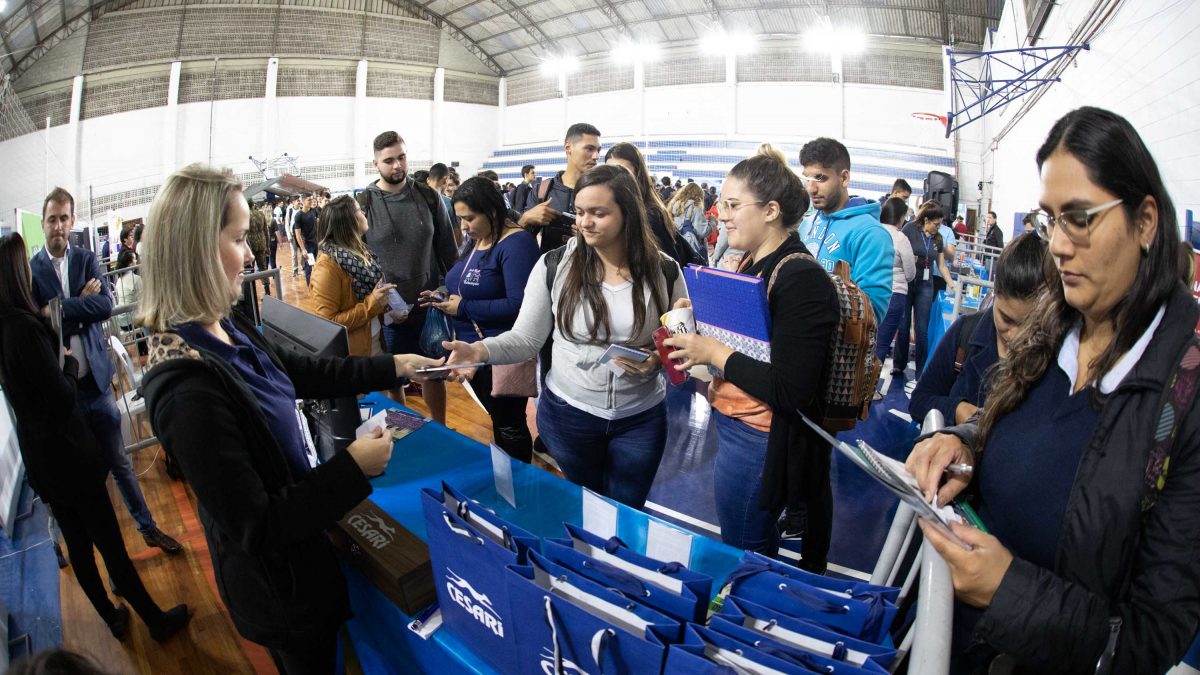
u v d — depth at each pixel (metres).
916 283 4.39
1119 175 0.60
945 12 13.42
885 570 1.08
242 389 1.00
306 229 9.10
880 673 0.74
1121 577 0.66
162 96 17.12
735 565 1.25
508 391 2.34
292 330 1.59
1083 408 0.71
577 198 1.58
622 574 0.94
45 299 2.30
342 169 19.67
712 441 3.29
